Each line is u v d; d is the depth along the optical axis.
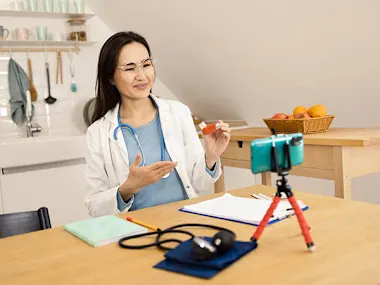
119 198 1.52
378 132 2.23
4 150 2.93
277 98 3.22
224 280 0.80
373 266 0.82
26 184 3.01
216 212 1.23
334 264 0.84
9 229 1.38
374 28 2.25
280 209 1.20
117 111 1.81
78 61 3.71
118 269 0.89
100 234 1.09
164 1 3.07
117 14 3.61
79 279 0.85
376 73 2.48
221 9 2.78
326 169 2.13
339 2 2.24
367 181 3.07
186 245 0.94
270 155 0.94
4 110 3.45
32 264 0.96
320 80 2.79
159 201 1.70
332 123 3.08
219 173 1.77
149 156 1.75
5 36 3.36
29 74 3.50
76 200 3.20
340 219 1.12
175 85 3.94
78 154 3.22
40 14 3.46
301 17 2.46
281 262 0.86
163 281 0.82
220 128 1.63
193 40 3.23
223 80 3.42
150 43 3.62
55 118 3.63
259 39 2.81
